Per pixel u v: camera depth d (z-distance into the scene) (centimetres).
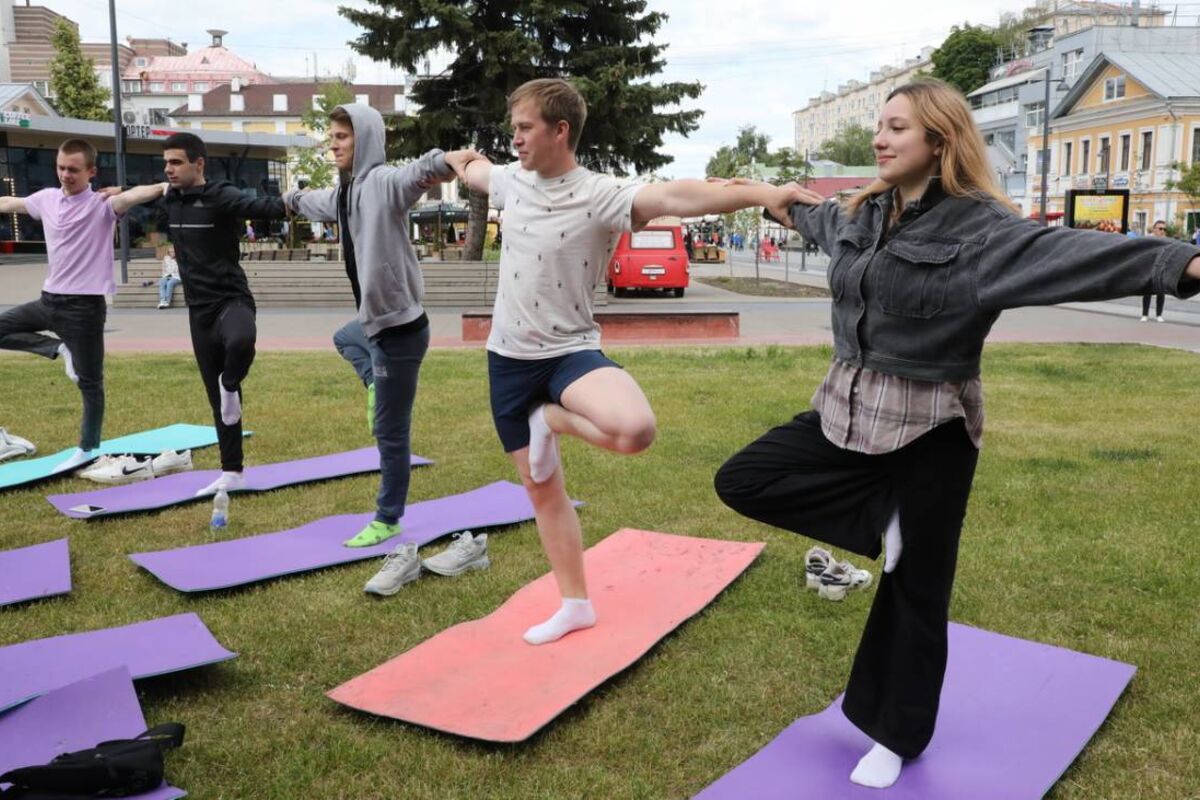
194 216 566
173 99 10194
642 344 1526
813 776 301
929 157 269
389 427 504
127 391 1017
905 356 275
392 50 2280
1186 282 222
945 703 344
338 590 460
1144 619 421
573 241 361
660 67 2442
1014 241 250
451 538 539
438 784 304
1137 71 5228
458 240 4131
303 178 4269
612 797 297
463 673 365
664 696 359
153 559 489
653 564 482
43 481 660
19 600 440
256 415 887
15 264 3544
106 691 332
